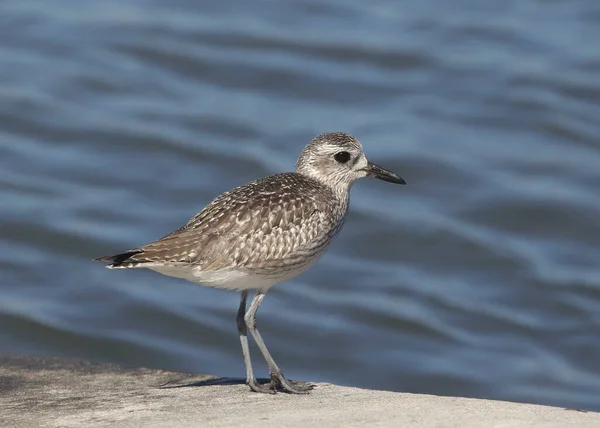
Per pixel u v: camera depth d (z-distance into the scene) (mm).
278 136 20688
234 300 16953
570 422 7738
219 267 9156
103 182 19438
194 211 18688
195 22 24719
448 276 17609
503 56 23484
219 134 20703
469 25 24797
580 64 23031
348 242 18281
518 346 15914
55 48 23484
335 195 10211
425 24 24922
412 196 19359
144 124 20906
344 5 25875
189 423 8008
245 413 8250
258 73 22922
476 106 21797
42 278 17125
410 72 23016
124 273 17375
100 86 22266
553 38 24188
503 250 18062
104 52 23375
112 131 20688
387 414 8039
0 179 19344
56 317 16172
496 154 20266
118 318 16297
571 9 25625
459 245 18188
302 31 24453
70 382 9594
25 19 24625
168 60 23234
